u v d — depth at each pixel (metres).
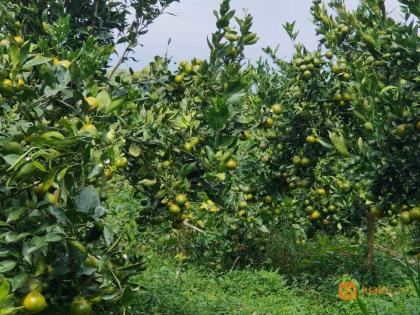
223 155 4.70
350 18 8.07
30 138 3.06
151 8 7.31
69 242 3.39
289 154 8.20
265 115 7.17
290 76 8.16
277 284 8.12
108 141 3.87
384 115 5.23
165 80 5.79
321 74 7.95
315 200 8.55
